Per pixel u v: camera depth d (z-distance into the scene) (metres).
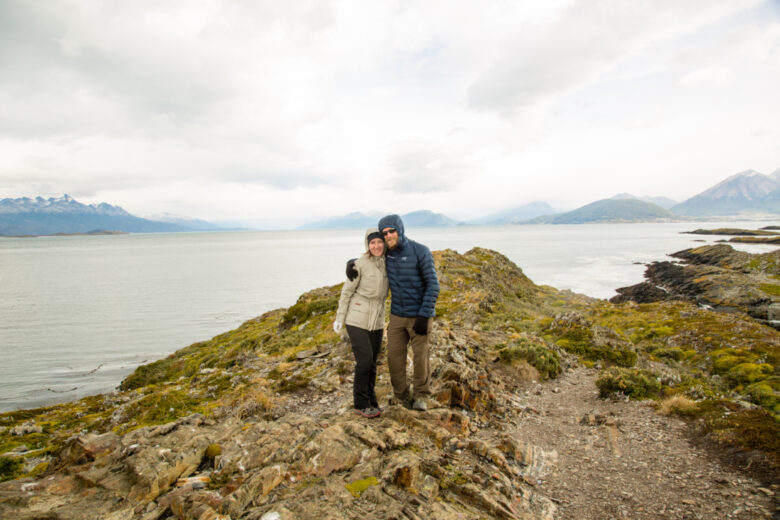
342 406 7.11
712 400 6.99
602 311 28.00
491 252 40.31
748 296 38.34
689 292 47.97
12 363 25.97
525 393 8.61
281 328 21.23
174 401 9.47
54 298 51.78
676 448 5.54
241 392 8.92
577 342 12.38
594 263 79.88
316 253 128.50
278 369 10.95
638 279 60.72
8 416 12.30
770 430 5.25
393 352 6.21
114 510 3.86
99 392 20.89
